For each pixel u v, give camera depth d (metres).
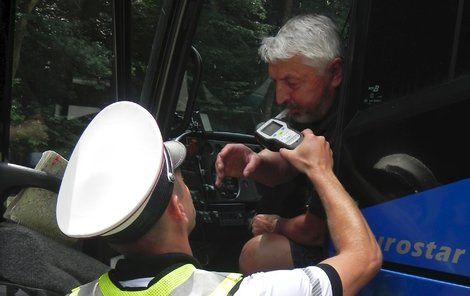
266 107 3.11
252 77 3.08
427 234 1.50
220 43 2.96
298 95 2.07
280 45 2.05
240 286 1.33
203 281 1.33
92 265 2.21
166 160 1.36
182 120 2.74
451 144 1.45
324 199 1.56
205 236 3.30
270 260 2.08
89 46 2.40
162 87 2.53
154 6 2.57
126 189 1.29
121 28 2.44
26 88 2.22
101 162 1.35
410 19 1.58
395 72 1.60
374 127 1.63
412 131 1.54
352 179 1.68
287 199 2.27
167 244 1.37
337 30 2.09
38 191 2.15
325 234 1.78
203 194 3.30
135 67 2.62
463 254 1.42
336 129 1.76
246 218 3.37
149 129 1.36
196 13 2.44
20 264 2.06
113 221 1.26
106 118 1.42
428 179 1.50
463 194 1.43
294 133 1.68
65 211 1.33
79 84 2.40
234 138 3.37
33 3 2.22
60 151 2.37
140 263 1.35
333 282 1.39
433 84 1.51
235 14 2.91
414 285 1.52
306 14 2.16
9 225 2.09
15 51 2.16
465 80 1.45
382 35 1.64
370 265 1.47
